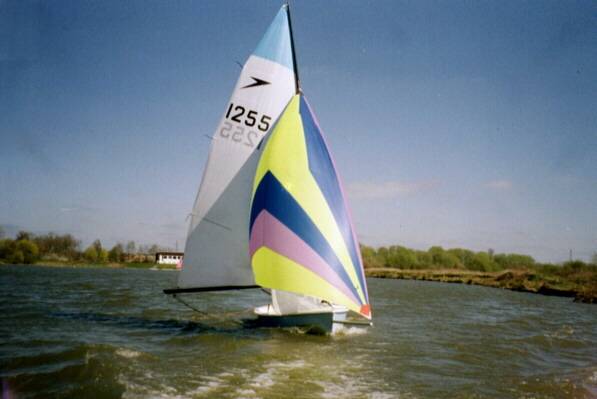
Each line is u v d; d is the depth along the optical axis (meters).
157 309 21.94
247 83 14.95
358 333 15.84
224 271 14.79
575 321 23.22
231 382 9.28
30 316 17.73
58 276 55.75
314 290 12.22
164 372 9.80
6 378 9.12
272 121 15.01
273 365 10.70
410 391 9.25
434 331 17.52
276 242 12.59
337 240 12.71
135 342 13.05
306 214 12.67
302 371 10.30
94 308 21.44
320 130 14.11
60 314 18.75
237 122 14.90
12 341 12.63
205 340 13.36
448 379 10.27
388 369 10.92
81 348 11.37
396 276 96.25
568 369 11.73
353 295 12.61
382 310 25.19
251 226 13.29
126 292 32.25
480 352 13.52
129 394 8.30
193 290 14.70
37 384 8.80
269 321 14.68
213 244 14.79
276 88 15.12
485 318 22.77
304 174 12.98
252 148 14.94
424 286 59.53
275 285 12.36
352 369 10.72
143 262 141.75
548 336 17.00
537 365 12.12
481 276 84.69
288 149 13.18
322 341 13.64
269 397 8.46
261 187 13.17
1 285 35.16
